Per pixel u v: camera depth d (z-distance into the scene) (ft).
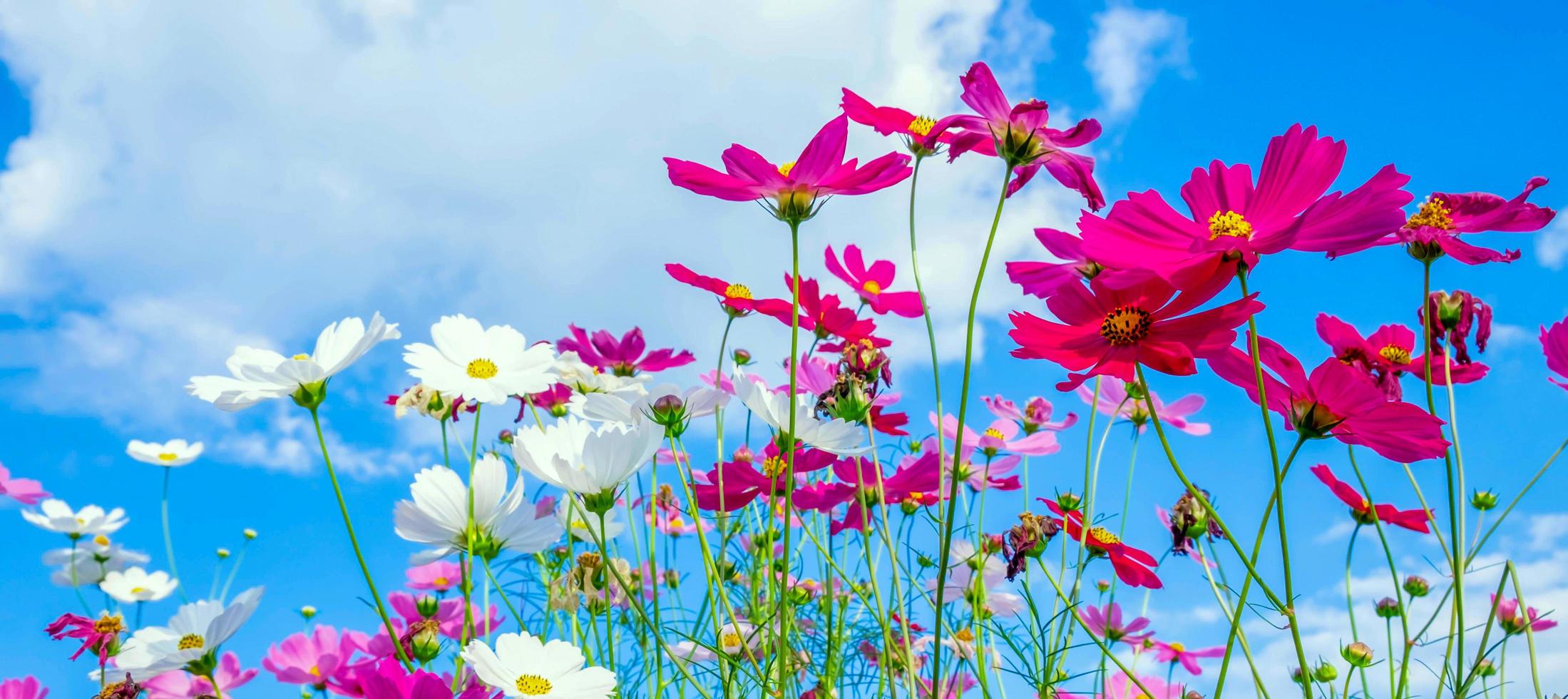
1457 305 2.41
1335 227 2.04
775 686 2.58
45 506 4.00
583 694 2.27
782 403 2.47
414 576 3.05
